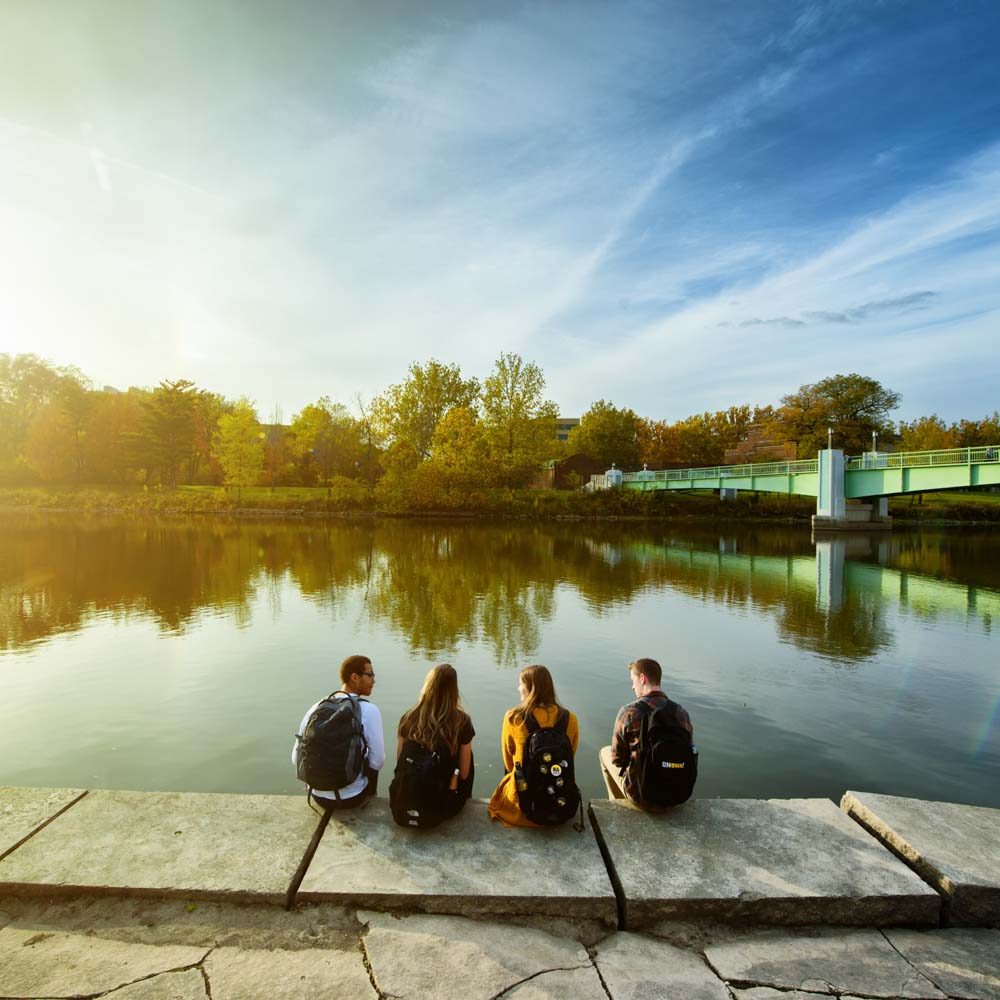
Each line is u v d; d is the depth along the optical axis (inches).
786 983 130.6
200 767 335.0
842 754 366.3
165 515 2576.3
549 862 160.7
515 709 183.9
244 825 174.2
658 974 132.0
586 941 141.7
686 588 992.9
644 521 2787.9
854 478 2199.8
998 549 1691.7
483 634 648.4
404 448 2819.9
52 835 167.8
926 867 160.2
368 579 1008.9
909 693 481.7
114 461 3304.6
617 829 175.9
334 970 129.3
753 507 3053.6
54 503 2778.1
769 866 160.7
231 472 2819.9
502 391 2876.5
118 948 134.0
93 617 713.6
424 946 136.9
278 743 366.9
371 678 201.6
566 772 169.8
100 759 345.1
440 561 1263.5
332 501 2755.9
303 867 157.8
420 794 167.0
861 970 135.3
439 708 176.9
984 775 340.5
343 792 181.2
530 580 1029.8
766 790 321.1
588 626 700.7
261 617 717.3
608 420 3954.2
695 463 4124.0
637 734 187.8
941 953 141.7
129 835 168.6
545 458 2960.1
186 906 146.4
